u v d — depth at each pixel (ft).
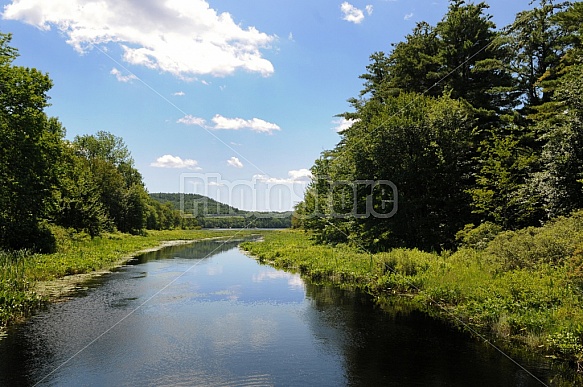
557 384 24.94
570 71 64.95
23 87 84.64
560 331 29.53
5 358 29.07
